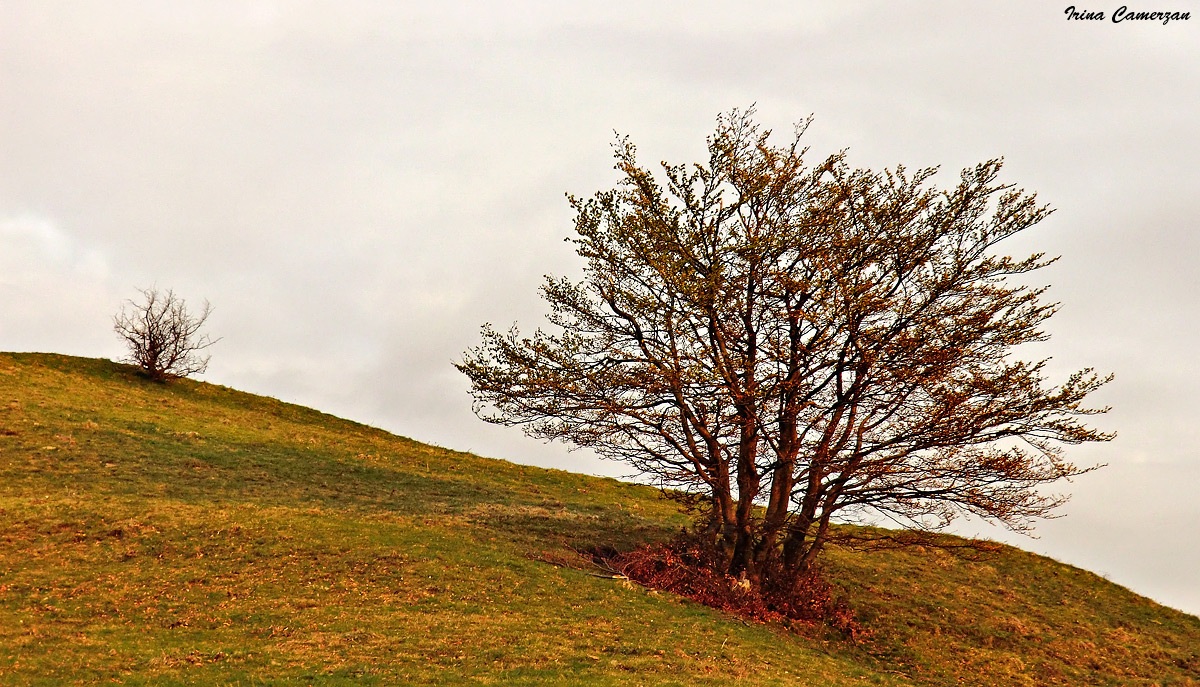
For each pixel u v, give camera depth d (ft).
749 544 94.07
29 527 94.73
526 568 93.61
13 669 60.59
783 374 91.40
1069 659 96.43
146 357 188.96
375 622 74.64
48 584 80.12
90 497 108.99
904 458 90.02
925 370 87.51
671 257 93.04
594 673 64.23
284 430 169.58
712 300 89.45
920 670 85.76
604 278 96.43
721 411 90.17
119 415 151.43
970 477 88.69
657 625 79.46
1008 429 88.74
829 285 90.33
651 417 94.02
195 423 157.89
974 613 107.24
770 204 96.48
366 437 183.01
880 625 97.55
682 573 94.12
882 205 93.81
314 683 60.29
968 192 92.17
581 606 83.25
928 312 90.27
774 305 91.71
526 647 69.97
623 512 138.21
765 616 89.10
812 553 95.55
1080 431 85.92
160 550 91.45
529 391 94.79
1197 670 99.60
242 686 59.26
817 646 86.02
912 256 91.97
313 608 77.92
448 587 85.40
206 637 70.13
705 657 71.26
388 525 105.81
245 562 89.56
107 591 79.56
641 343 96.27
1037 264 89.04
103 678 60.08
